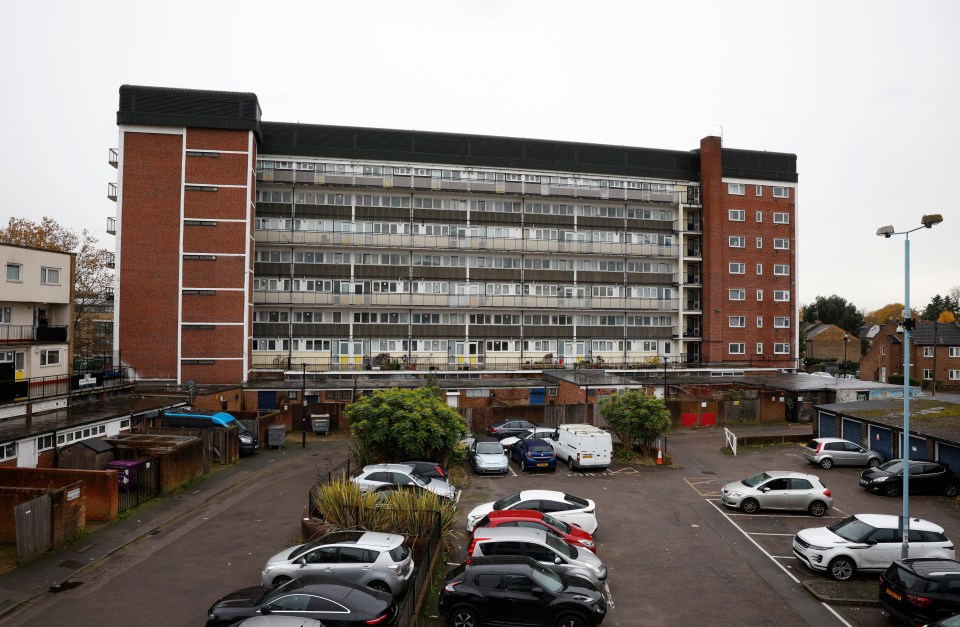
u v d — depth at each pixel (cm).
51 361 3316
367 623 1175
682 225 6128
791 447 3559
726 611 1420
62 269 3450
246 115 4653
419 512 1719
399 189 5500
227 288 4606
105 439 2553
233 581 1558
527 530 1576
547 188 5809
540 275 5903
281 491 2477
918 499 2442
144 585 1525
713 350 5975
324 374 5038
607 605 1443
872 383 4747
